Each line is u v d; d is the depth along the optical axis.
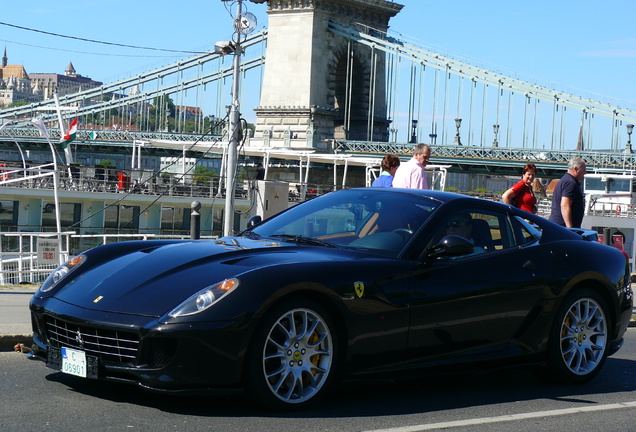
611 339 7.14
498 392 6.56
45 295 5.72
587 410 6.09
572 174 10.52
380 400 6.00
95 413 5.19
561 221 10.66
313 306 5.48
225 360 5.15
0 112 86.25
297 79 82.31
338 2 83.12
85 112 83.06
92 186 30.14
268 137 81.81
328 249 6.04
